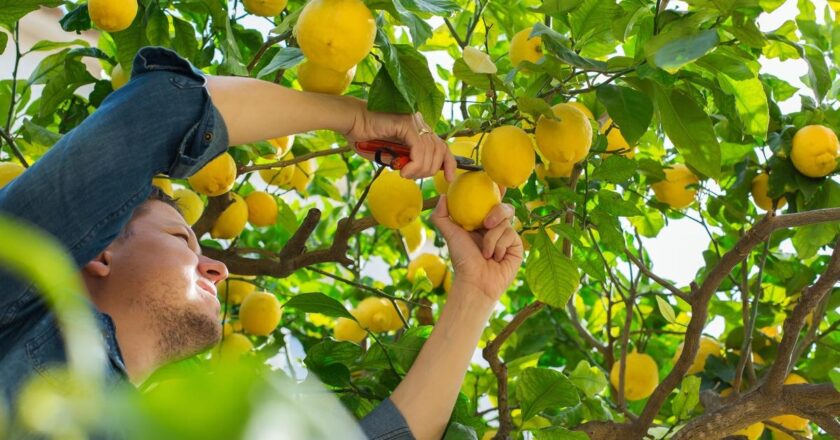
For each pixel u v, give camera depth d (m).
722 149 2.46
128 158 1.30
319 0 1.42
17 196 1.25
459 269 1.70
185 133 1.36
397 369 1.94
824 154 2.19
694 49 1.43
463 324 1.68
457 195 1.63
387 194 1.91
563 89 1.74
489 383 2.60
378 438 1.58
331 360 1.88
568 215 1.95
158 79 1.36
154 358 1.38
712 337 2.78
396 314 2.56
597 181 2.19
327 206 3.58
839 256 1.91
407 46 1.57
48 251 0.32
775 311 2.72
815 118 2.29
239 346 2.49
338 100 1.54
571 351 3.07
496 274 1.70
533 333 2.96
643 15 1.83
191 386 0.31
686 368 2.07
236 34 2.26
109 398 0.35
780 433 2.49
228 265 2.33
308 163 2.70
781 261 2.70
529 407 1.91
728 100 1.75
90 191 1.27
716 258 2.73
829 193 2.28
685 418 2.21
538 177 2.21
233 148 2.24
